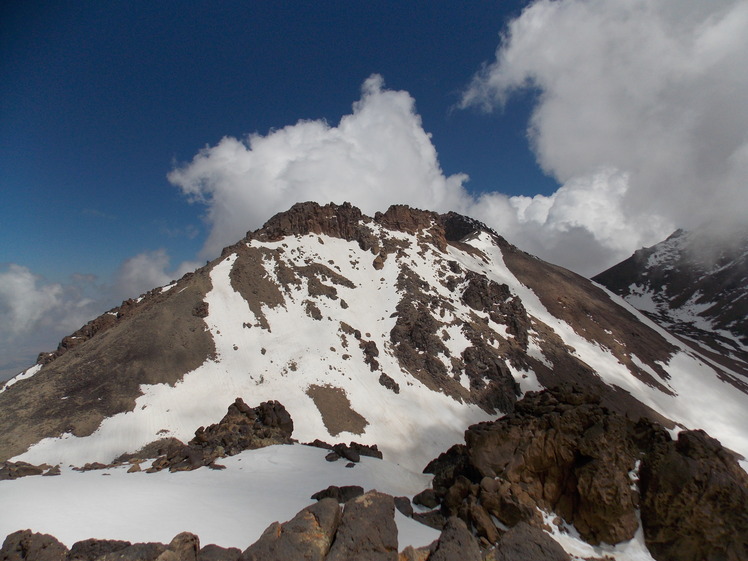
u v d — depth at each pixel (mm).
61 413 66812
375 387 91250
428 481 32906
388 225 177875
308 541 13383
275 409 45812
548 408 27000
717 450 22984
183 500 23328
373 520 14625
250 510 22375
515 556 14633
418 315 120688
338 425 76438
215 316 98250
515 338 127062
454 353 111688
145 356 81500
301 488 27047
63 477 29266
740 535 20141
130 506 21625
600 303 189375
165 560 13680
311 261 133875
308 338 100125
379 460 35312
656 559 20812
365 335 109812
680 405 129875
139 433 64750
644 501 22141
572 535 22188
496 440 25859
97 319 103875
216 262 118875
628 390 123938
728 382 156250
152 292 116750
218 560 13977
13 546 15633
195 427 68875
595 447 23516
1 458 57156
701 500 21016
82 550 15648
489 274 176000
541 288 181375
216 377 82125
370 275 140875
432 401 93312
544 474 24203
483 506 22766
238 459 34156
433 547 14695
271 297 110875
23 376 92500
